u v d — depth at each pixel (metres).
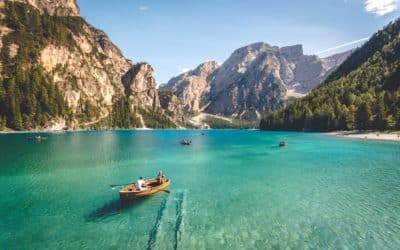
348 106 161.62
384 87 158.88
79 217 25.98
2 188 36.09
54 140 109.50
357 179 40.22
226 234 22.11
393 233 21.91
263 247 19.88
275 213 26.70
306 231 22.45
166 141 119.75
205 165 54.19
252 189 35.66
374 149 76.12
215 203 30.02
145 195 31.69
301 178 41.53
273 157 65.00
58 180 40.69
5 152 69.75
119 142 108.94
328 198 31.25
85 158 62.28
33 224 24.27
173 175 44.62
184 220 25.14
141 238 21.52
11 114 164.75
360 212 26.61
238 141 119.25
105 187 36.91
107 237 21.72
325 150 76.38
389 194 32.44
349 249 19.42
